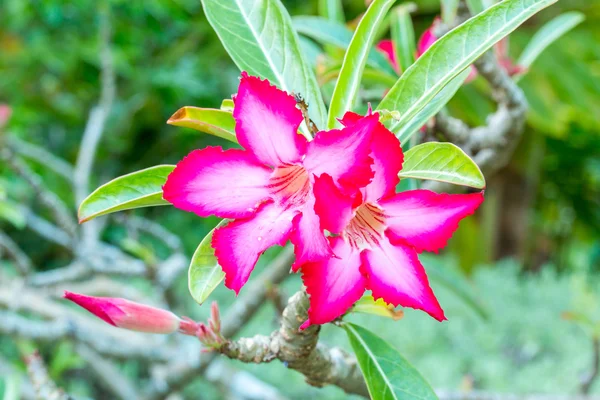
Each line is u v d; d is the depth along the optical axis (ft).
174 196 1.07
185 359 2.37
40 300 2.80
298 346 1.24
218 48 6.01
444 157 1.09
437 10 5.10
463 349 4.23
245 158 1.08
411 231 1.07
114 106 5.68
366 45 1.16
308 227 1.03
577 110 5.24
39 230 2.75
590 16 5.27
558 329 4.38
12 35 5.45
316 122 1.20
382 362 1.28
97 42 5.13
